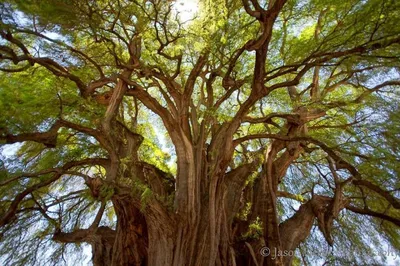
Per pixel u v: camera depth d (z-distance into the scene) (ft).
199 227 37.22
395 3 34.83
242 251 41.81
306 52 42.45
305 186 58.80
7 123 31.09
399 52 38.63
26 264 46.11
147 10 37.99
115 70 43.42
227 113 46.42
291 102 47.57
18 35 38.22
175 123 39.78
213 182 38.42
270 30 32.09
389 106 45.27
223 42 37.93
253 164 46.29
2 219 33.91
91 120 38.63
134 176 36.47
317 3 41.06
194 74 40.29
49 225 46.62
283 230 43.27
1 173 34.83
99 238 44.73
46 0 32.35
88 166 45.50
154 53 39.86
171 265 35.09
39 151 44.27
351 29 38.78
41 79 37.76
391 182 41.78
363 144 42.88
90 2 35.88
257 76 35.42
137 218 41.06
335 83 46.70
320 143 40.27
